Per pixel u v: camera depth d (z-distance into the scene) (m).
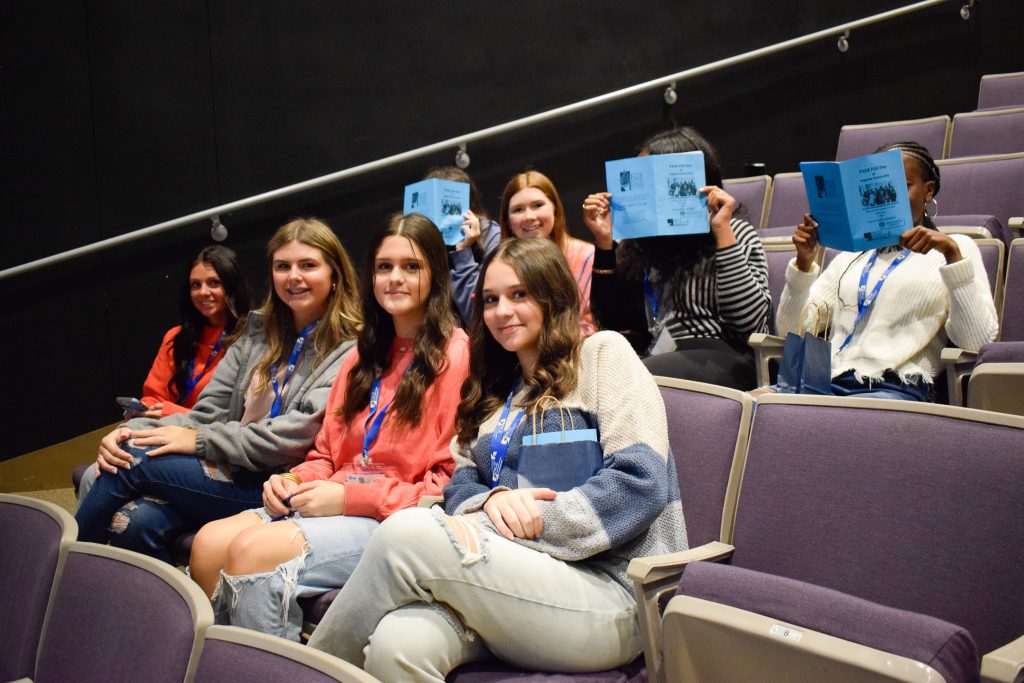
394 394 2.15
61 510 1.43
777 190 3.96
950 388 2.28
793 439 1.62
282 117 4.12
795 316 2.65
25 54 3.80
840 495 1.53
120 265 3.96
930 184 2.53
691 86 4.80
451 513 1.75
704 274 2.66
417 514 1.52
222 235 4.01
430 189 2.90
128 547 2.32
